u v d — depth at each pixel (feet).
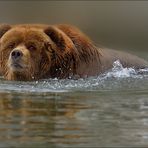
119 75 115.65
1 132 66.28
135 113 78.54
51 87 100.01
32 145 60.95
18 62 105.70
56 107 81.35
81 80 108.37
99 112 78.59
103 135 66.18
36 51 108.58
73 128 69.10
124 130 68.85
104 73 115.14
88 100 87.97
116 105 84.38
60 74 110.83
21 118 73.56
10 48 109.40
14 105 82.38
